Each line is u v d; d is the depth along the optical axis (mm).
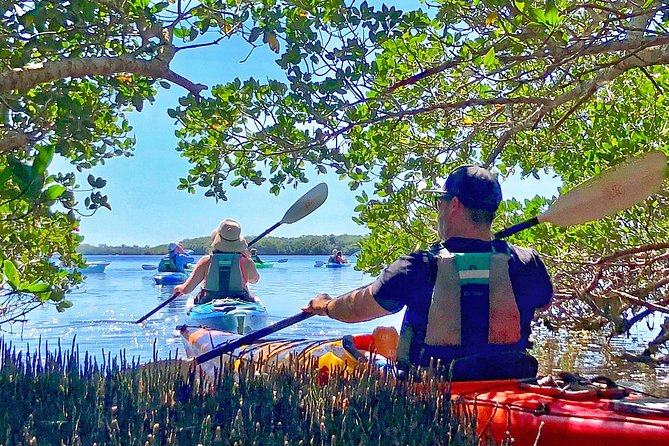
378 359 3980
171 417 2188
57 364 2723
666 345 7410
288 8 4195
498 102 4805
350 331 8297
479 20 4352
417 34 5281
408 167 5918
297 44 3971
